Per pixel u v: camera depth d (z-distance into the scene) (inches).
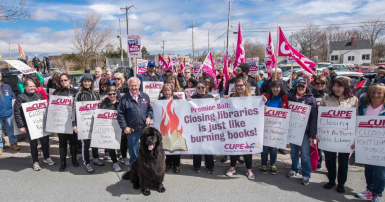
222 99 179.2
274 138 175.5
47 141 201.2
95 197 151.3
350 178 176.1
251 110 175.8
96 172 189.5
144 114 179.2
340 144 152.7
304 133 163.8
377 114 143.3
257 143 175.8
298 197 150.3
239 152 177.3
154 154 148.6
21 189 161.6
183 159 217.9
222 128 179.6
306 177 166.9
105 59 1376.7
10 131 233.8
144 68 314.5
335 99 159.0
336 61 2453.2
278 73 244.8
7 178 177.9
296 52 230.5
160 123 185.0
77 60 1289.4
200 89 188.5
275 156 181.9
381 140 139.2
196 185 166.6
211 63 312.0
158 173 150.9
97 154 202.4
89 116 187.6
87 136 186.2
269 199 147.9
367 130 143.0
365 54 2351.1
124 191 159.0
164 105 184.2
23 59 493.4
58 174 185.3
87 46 1028.5
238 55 282.2
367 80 376.2
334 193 155.3
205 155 186.1
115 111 184.7
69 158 221.3
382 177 137.0
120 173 187.8
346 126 151.6
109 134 184.2
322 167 198.1
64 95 195.3
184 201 145.6
